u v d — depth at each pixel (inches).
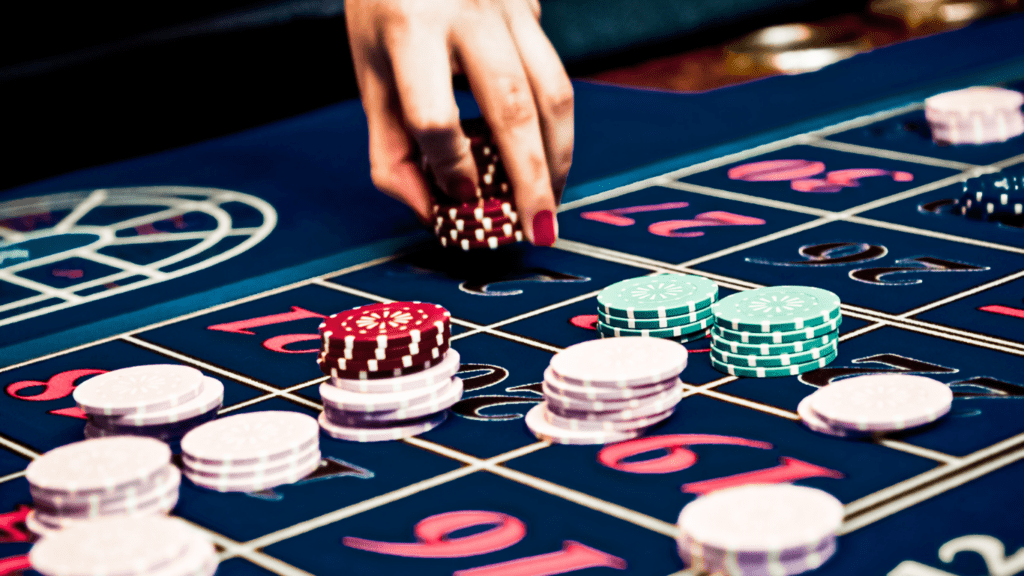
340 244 34.5
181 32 47.0
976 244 32.2
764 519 23.7
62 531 24.5
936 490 24.7
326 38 48.6
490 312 31.0
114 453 26.0
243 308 31.9
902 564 23.3
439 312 28.3
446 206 33.1
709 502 24.1
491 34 31.8
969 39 47.0
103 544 24.2
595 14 48.5
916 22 50.1
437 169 32.6
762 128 39.8
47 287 33.6
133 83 46.6
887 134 38.9
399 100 33.3
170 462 26.2
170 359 30.0
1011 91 39.4
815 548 23.4
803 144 38.7
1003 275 30.8
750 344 28.1
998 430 25.9
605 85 45.4
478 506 25.1
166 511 25.6
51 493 25.4
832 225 33.7
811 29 48.4
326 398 27.3
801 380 27.9
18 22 45.1
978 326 29.0
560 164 33.2
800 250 32.6
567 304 31.0
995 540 23.6
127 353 30.4
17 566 24.7
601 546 24.1
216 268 33.8
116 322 31.6
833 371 28.0
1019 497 24.4
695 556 23.6
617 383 26.4
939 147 37.8
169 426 27.6
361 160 40.1
